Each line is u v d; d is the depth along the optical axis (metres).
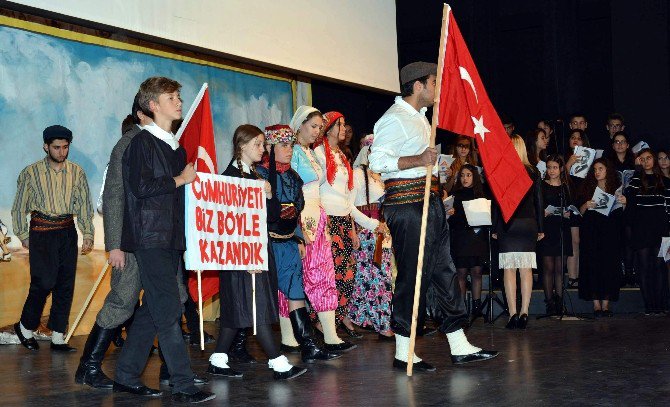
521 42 14.25
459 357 5.62
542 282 9.16
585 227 8.91
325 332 6.49
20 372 5.75
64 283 7.07
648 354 5.79
